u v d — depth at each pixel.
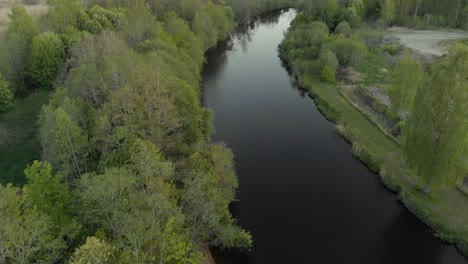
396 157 62.78
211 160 51.38
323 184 58.84
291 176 60.62
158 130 47.03
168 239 30.20
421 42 117.12
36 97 84.88
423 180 52.44
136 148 40.09
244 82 95.25
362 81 92.12
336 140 70.25
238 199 55.47
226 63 107.94
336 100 82.81
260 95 88.25
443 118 47.16
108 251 26.14
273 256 46.34
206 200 40.03
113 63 56.72
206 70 102.38
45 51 86.56
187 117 52.94
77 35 90.88
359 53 97.75
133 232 28.16
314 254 46.78
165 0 116.44
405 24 136.62
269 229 50.34
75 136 45.88
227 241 43.47
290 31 121.88
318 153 66.44
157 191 33.69
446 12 135.50
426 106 48.91
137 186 34.97
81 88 57.62
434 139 48.72
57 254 29.59
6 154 62.81
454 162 47.94
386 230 50.19
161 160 41.25
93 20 99.12
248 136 71.31
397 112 72.38
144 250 29.80
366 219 52.19
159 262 29.50
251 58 112.25
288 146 68.50
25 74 89.38
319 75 95.06
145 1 116.12
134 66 56.97
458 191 54.47
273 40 129.00
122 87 50.41
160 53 66.12
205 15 112.12
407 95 69.00
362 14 140.75
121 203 31.17
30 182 35.69
